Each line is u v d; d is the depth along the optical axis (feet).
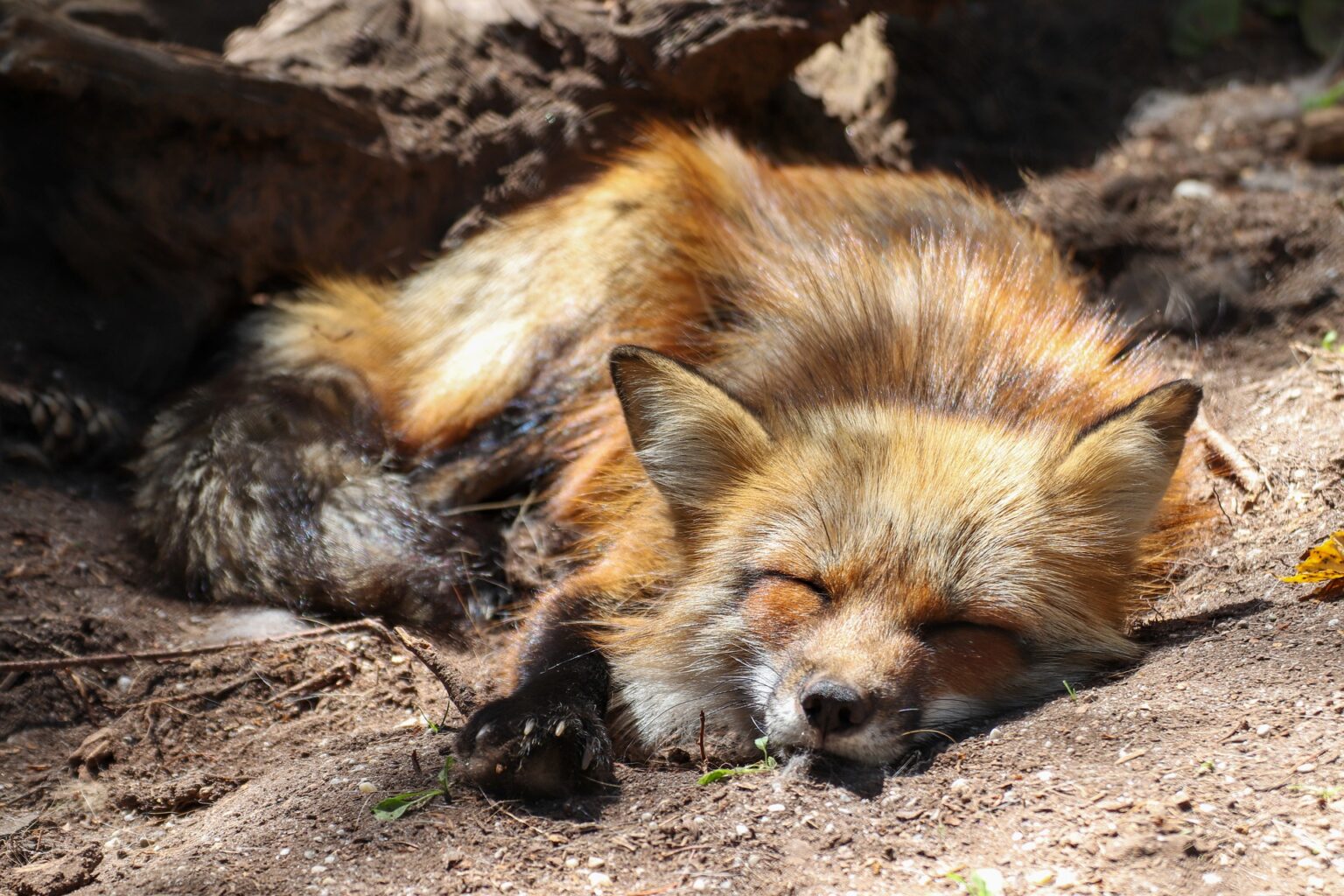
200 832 21.66
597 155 42.04
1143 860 16.93
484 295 36.17
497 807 20.94
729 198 34.37
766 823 19.40
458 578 32.24
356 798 21.53
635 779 22.07
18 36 34.96
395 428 35.50
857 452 23.26
